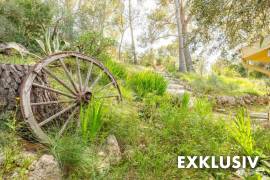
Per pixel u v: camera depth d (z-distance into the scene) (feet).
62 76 18.15
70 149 9.78
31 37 26.17
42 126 11.83
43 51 24.11
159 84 22.71
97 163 10.24
